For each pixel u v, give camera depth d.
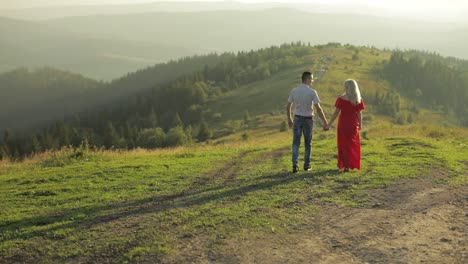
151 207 8.37
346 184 9.48
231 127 143.75
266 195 8.70
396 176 10.17
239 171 12.13
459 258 5.49
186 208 8.05
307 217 7.23
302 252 5.77
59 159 17.44
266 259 5.54
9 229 7.41
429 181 9.75
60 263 5.72
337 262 5.45
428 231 6.54
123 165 14.32
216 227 6.77
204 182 10.76
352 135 10.72
